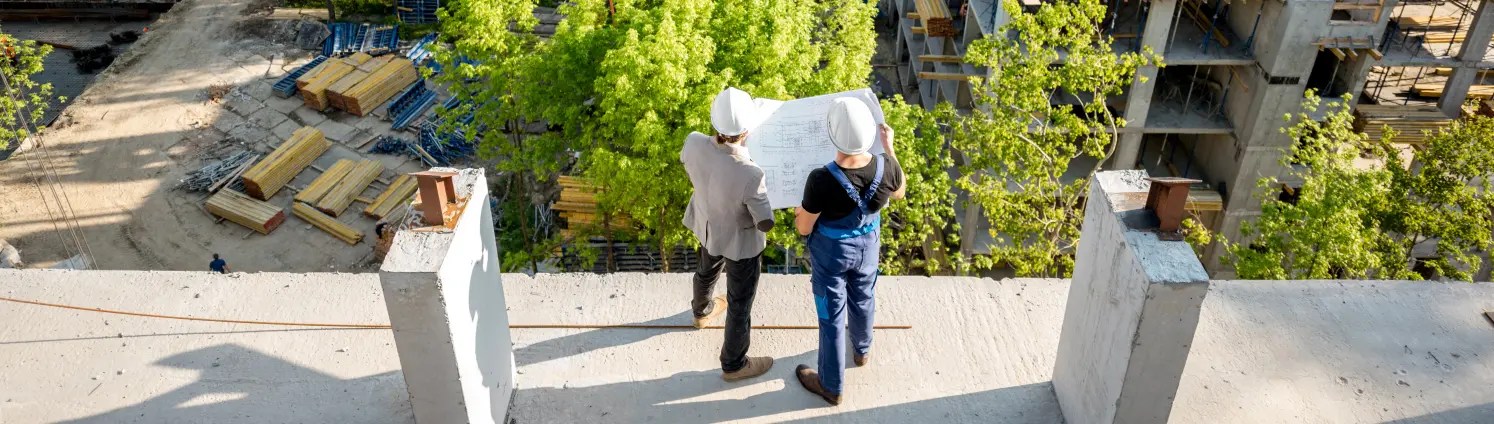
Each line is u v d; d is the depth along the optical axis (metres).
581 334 5.72
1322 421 5.23
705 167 4.53
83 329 5.81
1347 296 6.21
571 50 23.56
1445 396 5.42
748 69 21.84
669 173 20.95
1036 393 5.12
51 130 36.38
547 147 24.70
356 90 37.03
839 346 4.73
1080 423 4.65
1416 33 26.44
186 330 5.80
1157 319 3.73
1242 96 25.19
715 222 4.63
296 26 43.53
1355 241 19.58
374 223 31.97
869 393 5.11
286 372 5.44
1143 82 24.73
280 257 30.56
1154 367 3.92
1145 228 3.87
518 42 25.11
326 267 30.34
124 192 33.25
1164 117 26.28
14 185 33.38
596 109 23.59
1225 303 6.12
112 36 45.59
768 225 4.44
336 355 5.58
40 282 6.24
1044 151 21.83
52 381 5.42
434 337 3.83
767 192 4.70
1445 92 26.67
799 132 4.76
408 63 39.41
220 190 32.91
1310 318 5.98
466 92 26.47
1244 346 5.75
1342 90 27.03
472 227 4.07
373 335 5.76
